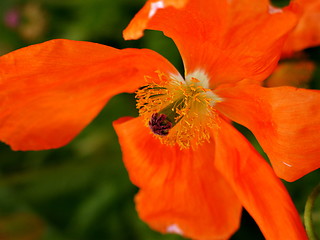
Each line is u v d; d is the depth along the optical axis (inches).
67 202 8.4
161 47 7.5
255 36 4.4
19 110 5.2
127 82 5.5
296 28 5.7
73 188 8.4
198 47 5.3
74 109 5.3
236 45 4.6
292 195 6.7
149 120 5.5
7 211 8.4
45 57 5.1
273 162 5.0
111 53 5.1
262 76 5.0
